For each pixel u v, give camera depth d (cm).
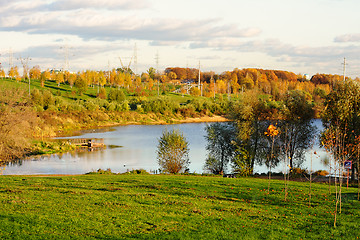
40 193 2591
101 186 3075
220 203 2594
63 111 12425
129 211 2225
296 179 4488
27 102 5669
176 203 2495
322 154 6500
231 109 5503
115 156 6825
